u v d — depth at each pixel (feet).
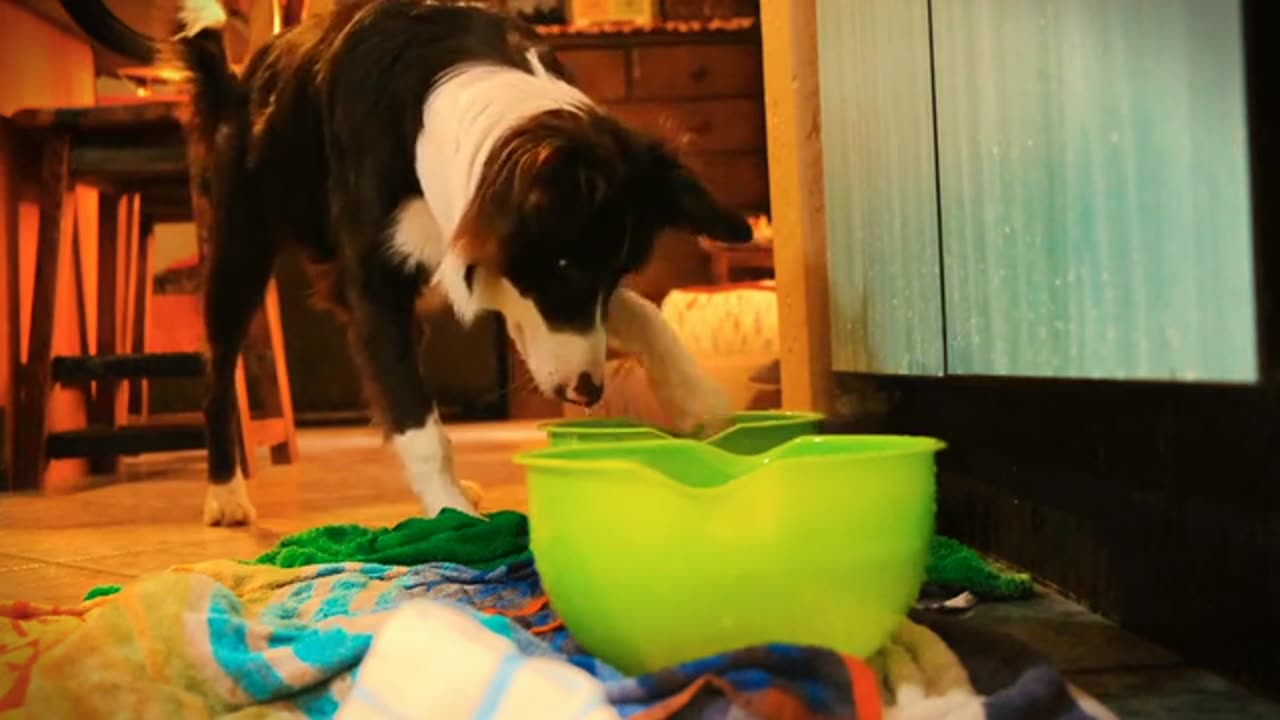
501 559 4.54
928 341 3.83
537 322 5.24
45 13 10.29
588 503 2.78
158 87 11.88
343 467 10.42
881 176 4.37
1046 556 4.21
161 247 17.04
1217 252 2.10
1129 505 3.57
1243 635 2.99
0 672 3.05
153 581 3.20
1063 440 4.02
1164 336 2.30
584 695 2.42
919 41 3.82
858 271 4.78
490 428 14.56
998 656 2.88
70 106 10.26
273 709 2.88
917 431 5.52
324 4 11.88
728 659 2.58
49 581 5.09
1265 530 2.87
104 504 8.05
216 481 6.96
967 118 3.38
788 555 2.68
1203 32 2.11
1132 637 3.51
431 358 16.28
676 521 2.68
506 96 5.35
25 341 9.61
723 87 14.73
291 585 4.18
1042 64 2.82
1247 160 2.00
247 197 7.30
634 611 2.77
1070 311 2.72
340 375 16.62
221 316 7.25
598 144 5.12
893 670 2.85
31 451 9.12
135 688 2.89
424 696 2.56
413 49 5.99
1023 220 2.98
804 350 5.76
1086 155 2.60
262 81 7.23
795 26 5.68
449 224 5.41
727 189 14.78
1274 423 2.80
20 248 9.62
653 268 6.09
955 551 4.42
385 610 3.49
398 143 5.84
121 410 11.08
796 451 3.34
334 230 6.39
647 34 14.56
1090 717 2.48
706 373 5.82
